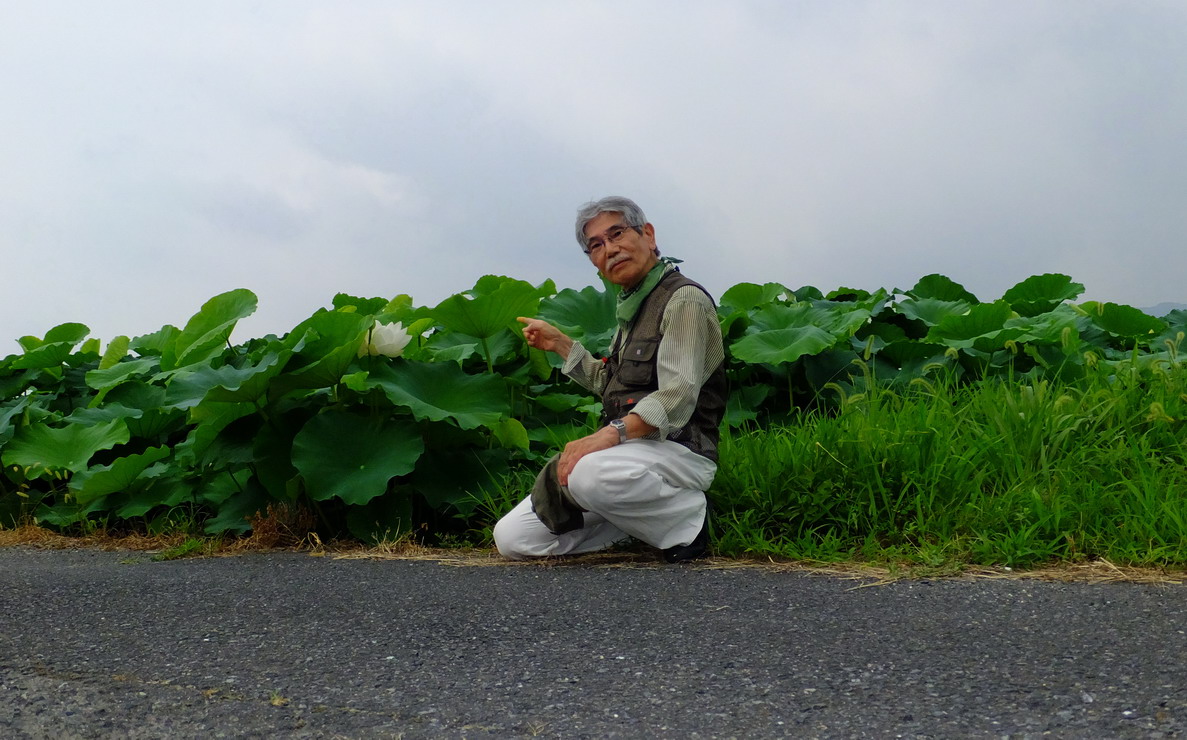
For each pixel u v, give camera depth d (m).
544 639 2.25
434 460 4.20
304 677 2.00
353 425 4.04
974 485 3.34
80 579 3.28
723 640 2.18
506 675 1.97
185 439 5.29
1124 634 2.08
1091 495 3.18
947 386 4.41
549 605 2.61
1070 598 2.44
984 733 1.56
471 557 3.63
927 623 2.26
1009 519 3.16
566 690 1.86
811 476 3.48
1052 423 3.60
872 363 5.29
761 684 1.85
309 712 1.78
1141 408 3.79
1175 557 2.78
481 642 2.24
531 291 4.20
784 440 3.79
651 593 2.72
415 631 2.37
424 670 2.03
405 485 4.14
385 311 5.41
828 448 3.61
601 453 3.09
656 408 3.03
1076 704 1.66
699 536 3.25
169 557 3.95
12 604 2.83
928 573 2.83
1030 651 1.99
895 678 1.85
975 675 1.85
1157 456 3.49
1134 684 1.74
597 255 3.21
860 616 2.35
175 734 1.68
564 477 3.13
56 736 1.69
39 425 5.13
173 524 4.65
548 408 4.96
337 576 3.23
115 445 5.22
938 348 5.23
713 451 3.26
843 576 2.88
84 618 2.61
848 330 4.97
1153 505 3.06
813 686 1.83
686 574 2.99
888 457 3.47
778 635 2.21
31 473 5.04
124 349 6.59
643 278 3.22
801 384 5.30
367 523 4.04
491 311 4.20
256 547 4.08
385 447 3.97
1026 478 3.35
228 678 2.00
